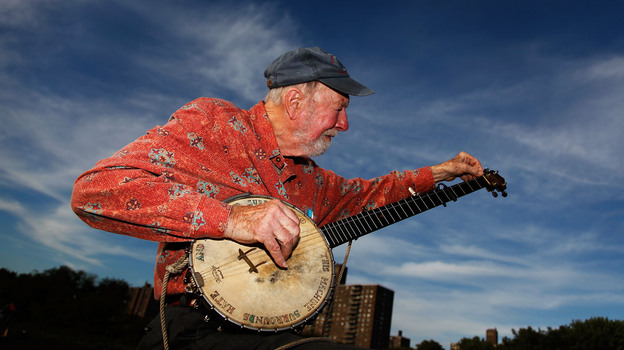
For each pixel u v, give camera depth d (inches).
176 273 61.0
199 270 57.5
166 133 67.1
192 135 69.2
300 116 81.5
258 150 76.3
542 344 1952.5
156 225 56.3
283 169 79.0
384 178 110.7
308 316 60.7
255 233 55.7
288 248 57.4
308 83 81.7
